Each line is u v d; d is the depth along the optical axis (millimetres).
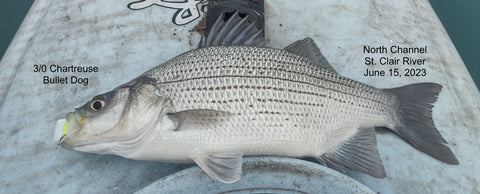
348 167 523
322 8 713
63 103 603
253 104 496
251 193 485
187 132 491
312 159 550
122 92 505
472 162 578
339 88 530
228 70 501
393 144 580
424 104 571
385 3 743
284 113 502
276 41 664
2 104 621
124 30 674
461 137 599
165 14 691
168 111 493
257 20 601
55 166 551
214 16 598
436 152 562
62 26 687
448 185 557
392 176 554
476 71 906
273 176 486
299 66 521
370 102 546
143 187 492
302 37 674
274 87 503
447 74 687
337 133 528
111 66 637
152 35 666
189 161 515
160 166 546
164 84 501
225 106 492
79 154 560
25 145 569
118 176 541
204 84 496
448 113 620
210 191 483
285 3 711
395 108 563
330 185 484
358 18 711
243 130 495
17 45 706
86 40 666
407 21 726
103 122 500
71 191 533
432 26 758
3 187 538
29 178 543
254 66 507
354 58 662
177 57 519
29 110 599
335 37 682
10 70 673
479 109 649
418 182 554
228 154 493
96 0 714
